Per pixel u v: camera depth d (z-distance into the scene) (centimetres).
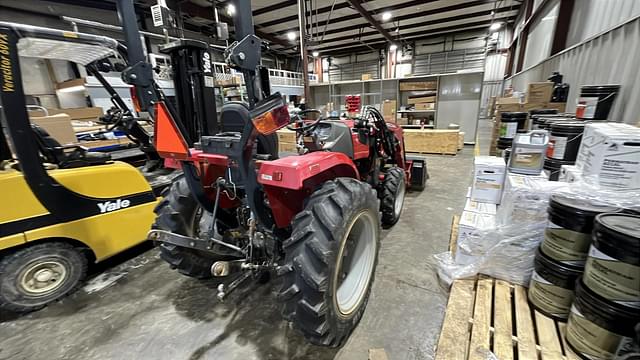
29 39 164
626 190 136
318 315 118
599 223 113
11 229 166
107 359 145
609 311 109
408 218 305
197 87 146
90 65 245
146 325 166
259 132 119
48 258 181
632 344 101
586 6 486
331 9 800
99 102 455
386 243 254
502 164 209
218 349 148
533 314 148
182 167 157
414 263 221
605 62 358
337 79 1564
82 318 173
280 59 1388
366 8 870
